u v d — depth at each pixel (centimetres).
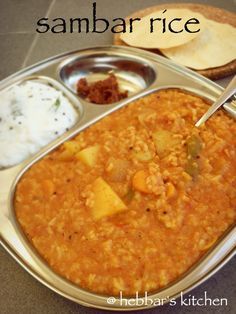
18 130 25
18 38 37
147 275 19
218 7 38
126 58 31
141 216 21
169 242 20
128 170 23
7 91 28
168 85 28
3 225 21
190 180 22
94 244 20
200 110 26
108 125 26
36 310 20
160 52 32
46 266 19
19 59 35
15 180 23
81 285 19
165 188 21
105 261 19
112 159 23
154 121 25
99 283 19
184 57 31
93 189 22
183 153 23
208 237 20
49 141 26
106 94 30
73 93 28
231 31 33
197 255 19
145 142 24
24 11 40
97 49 31
